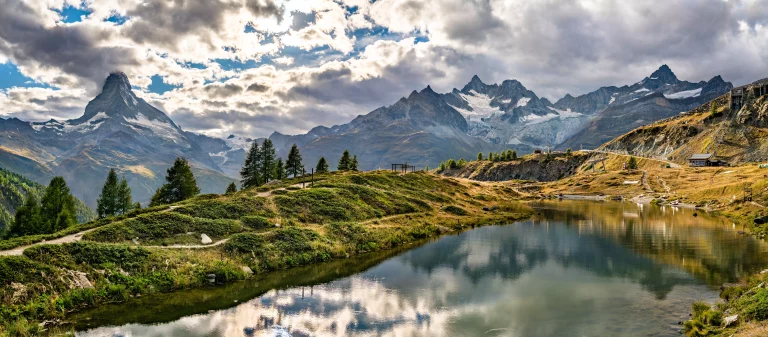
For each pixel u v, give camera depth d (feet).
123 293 150.61
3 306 123.95
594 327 127.85
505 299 157.48
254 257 199.93
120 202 351.25
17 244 165.07
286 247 218.38
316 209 301.02
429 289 170.50
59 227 289.12
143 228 202.49
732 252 227.40
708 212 415.23
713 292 158.81
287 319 136.15
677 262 209.77
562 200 647.97
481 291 167.43
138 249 175.52
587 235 302.45
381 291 167.43
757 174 515.91
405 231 295.89
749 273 183.52
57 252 154.51
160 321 132.57
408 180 519.19
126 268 162.91
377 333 125.59
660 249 242.99
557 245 265.34
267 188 353.51
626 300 153.07
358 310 145.28
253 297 158.20
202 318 136.05
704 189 508.12
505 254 239.50
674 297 154.40
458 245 269.03
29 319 125.08
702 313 123.44
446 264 215.10
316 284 176.86
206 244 203.00
